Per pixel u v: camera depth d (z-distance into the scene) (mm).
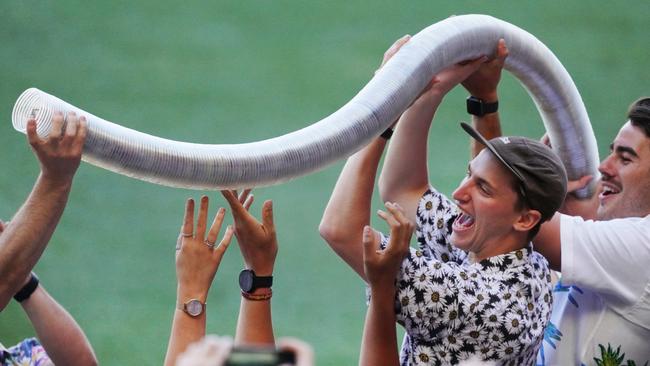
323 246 45000
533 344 12102
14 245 10641
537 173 11859
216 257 11797
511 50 13688
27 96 10977
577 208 15383
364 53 66500
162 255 43656
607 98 58562
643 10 68875
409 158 13336
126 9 69125
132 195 48188
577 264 12930
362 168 12602
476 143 14344
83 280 41250
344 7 71250
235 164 11500
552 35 66250
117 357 35531
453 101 57844
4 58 62312
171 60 64000
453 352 11836
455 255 13055
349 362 35875
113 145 11016
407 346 12656
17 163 49438
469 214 12180
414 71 12414
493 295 11844
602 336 13336
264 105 60312
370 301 12109
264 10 70812
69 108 10938
